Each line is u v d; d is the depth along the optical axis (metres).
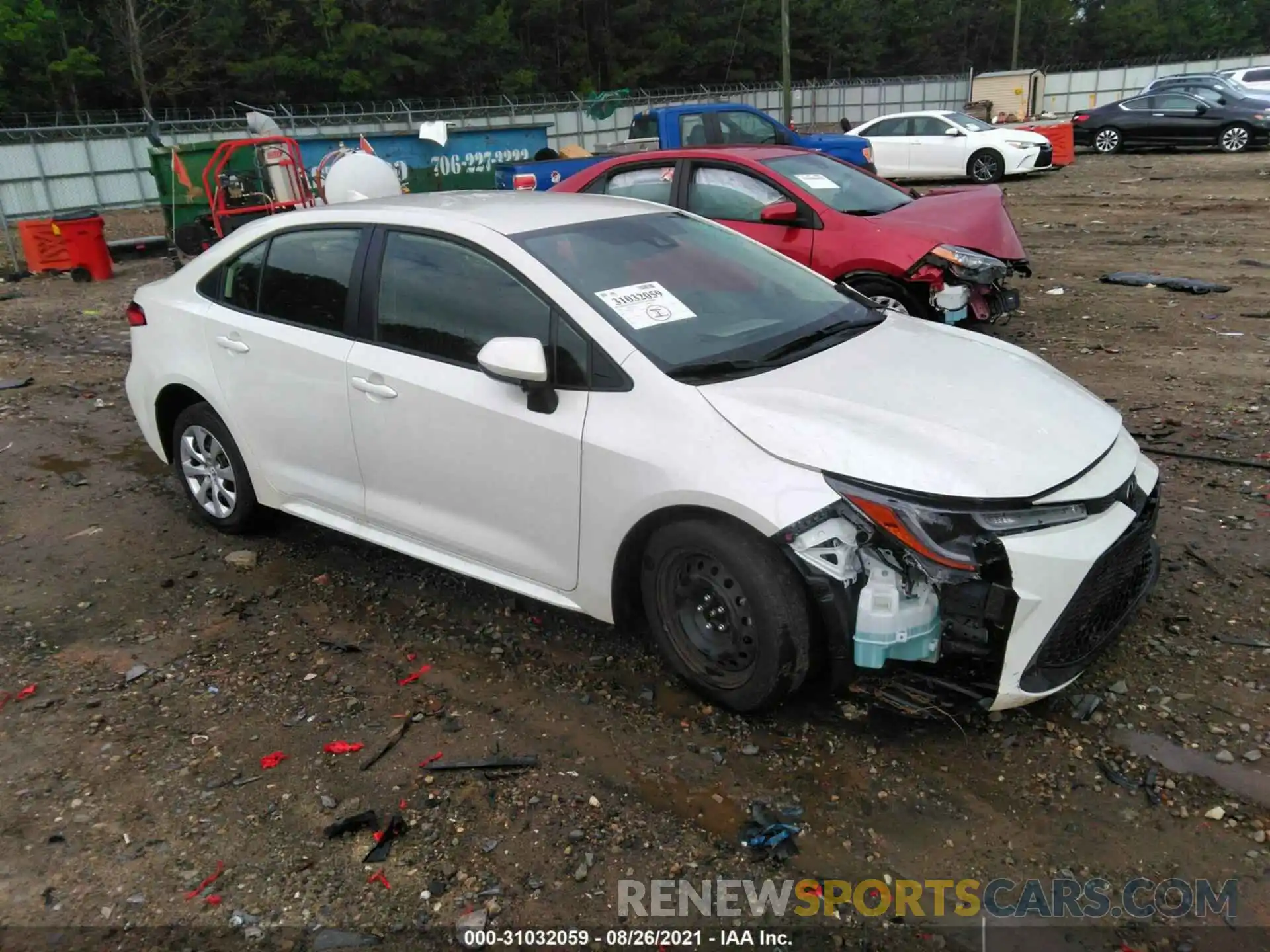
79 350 9.55
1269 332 7.98
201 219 15.01
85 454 6.51
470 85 50.84
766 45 59.59
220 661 3.99
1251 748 3.21
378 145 17.50
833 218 7.47
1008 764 3.20
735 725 3.43
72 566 4.86
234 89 44.88
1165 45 76.88
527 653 3.96
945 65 74.12
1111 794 3.06
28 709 3.69
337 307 4.26
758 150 8.17
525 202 4.38
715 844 2.93
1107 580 3.17
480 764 3.28
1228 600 4.07
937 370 3.69
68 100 40.88
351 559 4.86
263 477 4.71
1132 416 6.30
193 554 4.96
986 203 8.05
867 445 3.10
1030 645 3.02
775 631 3.14
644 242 4.14
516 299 3.73
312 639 4.14
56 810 3.15
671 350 3.54
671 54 57.66
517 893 2.77
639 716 3.51
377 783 3.23
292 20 45.53
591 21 58.53
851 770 3.20
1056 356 7.69
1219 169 19.81
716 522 3.22
